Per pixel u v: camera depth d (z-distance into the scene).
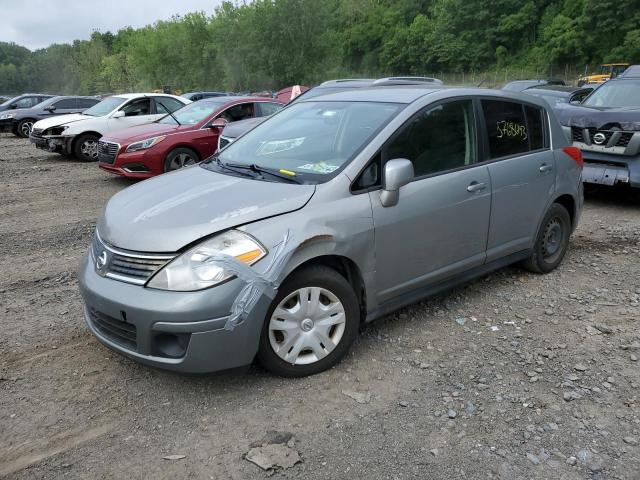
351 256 3.47
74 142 13.47
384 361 3.64
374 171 3.66
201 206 3.33
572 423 3.02
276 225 3.20
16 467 2.71
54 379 3.47
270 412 3.12
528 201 4.74
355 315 3.55
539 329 4.11
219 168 4.11
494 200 4.38
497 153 4.50
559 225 5.23
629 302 4.60
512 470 2.68
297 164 3.85
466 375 3.48
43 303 4.67
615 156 7.65
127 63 90.75
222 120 10.38
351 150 3.73
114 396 3.29
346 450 2.81
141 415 3.11
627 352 3.78
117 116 13.84
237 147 4.49
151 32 76.88
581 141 7.98
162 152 9.75
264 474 2.65
